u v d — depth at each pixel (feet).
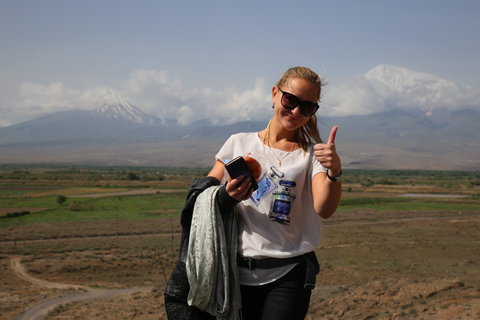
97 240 197.88
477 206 333.83
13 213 288.10
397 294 56.08
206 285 6.51
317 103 7.17
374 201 362.53
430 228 223.71
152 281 119.44
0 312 79.77
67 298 94.84
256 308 6.97
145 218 276.62
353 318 47.03
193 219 6.71
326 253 151.94
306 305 6.77
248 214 6.93
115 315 67.97
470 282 80.89
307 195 7.07
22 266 142.31
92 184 541.34
